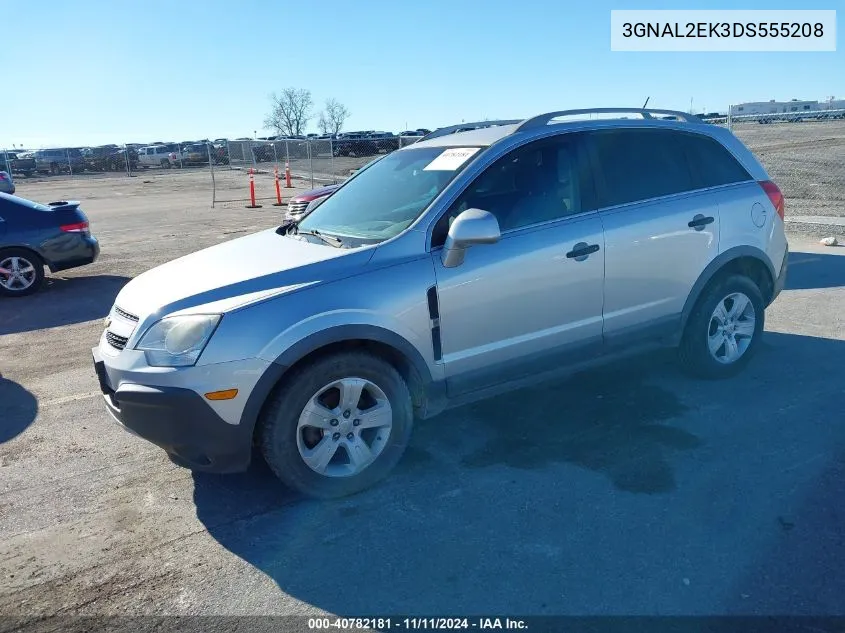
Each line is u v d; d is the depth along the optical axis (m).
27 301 9.13
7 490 3.96
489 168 4.09
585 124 4.49
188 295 3.53
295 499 3.72
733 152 5.07
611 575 2.97
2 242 9.17
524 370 4.17
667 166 4.72
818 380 4.93
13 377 6.04
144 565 3.21
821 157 23.59
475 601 2.86
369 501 3.65
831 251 9.50
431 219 3.88
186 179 36.53
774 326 6.26
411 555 3.19
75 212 9.70
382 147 29.78
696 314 4.81
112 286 9.88
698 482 3.67
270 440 3.47
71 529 3.54
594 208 4.35
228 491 3.84
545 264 4.08
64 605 2.96
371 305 3.60
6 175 28.14
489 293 3.93
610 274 4.33
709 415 4.44
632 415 4.50
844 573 2.92
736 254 4.83
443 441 4.27
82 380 5.88
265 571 3.13
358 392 3.63
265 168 36.72
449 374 3.92
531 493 3.64
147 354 3.42
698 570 2.97
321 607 2.88
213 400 3.31
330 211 4.67
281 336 3.38
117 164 45.56
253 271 3.69
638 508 3.45
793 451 3.94
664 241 4.51
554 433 4.31
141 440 4.57
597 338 4.39
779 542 3.13
